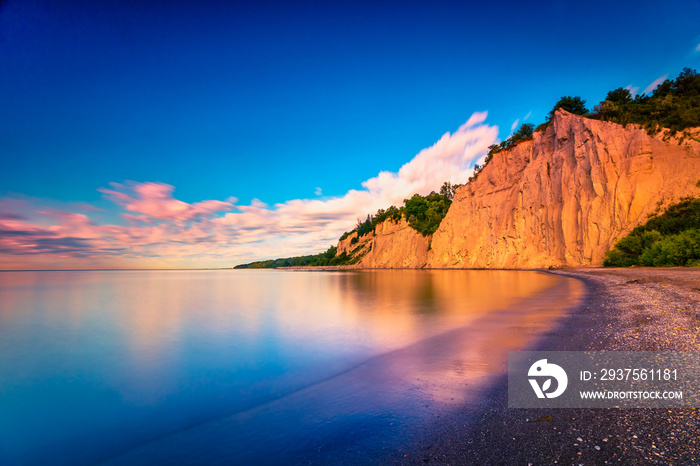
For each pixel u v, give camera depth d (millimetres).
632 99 66875
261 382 7312
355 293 30156
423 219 122375
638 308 12516
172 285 52219
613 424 4453
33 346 11344
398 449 4309
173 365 8883
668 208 43062
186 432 5180
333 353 9500
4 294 34406
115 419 5730
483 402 5570
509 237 68812
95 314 19109
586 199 53750
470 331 11250
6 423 5652
